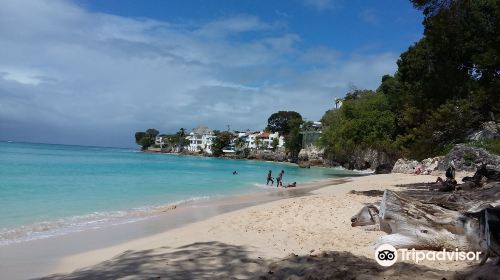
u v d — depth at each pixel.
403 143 56.69
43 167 52.16
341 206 17.27
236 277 7.23
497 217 7.89
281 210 16.61
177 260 8.62
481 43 20.45
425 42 24.08
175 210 20.00
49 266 9.37
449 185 21.20
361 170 84.50
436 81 23.20
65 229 14.59
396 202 9.62
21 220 16.14
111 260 9.20
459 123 21.72
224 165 95.50
